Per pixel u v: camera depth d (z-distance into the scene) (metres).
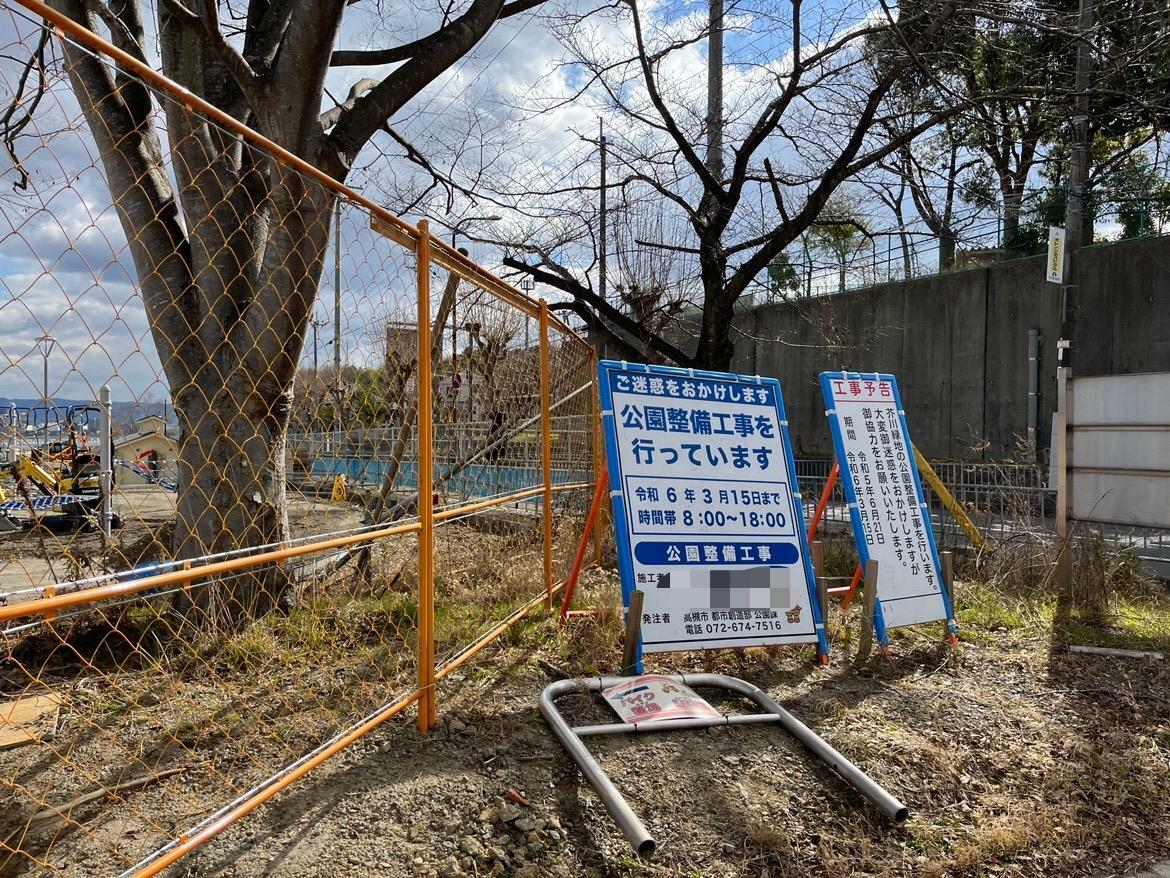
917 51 8.40
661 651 3.91
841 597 5.61
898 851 2.76
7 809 2.60
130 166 4.29
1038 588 6.00
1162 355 12.51
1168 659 4.68
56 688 3.55
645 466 4.13
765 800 2.94
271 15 5.31
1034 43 10.45
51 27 1.81
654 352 9.70
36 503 5.96
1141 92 8.98
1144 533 6.81
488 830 2.61
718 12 9.78
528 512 6.79
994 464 8.91
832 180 8.88
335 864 2.37
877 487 4.82
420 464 3.21
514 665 4.03
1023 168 16.12
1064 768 3.34
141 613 4.32
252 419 4.43
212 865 2.33
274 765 2.92
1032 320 14.23
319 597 4.96
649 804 2.84
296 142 4.56
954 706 3.86
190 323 4.46
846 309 17.33
